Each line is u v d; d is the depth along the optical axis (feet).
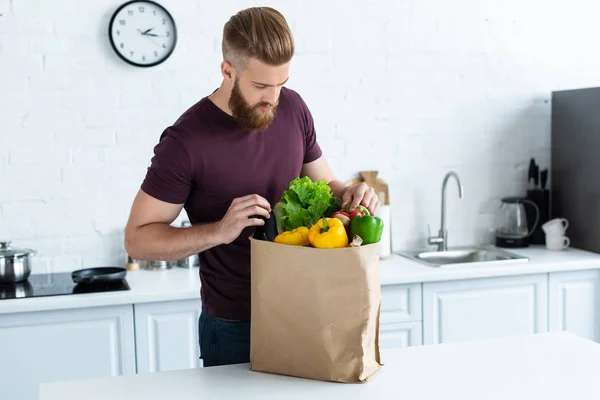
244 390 5.46
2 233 10.73
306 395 5.32
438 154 12.35
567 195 12.26
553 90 12.73
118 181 11.09
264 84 6.05
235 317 6.77
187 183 6.52
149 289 9.60
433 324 10.55
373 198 6.26
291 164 6.90
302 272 5.43
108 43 10.85
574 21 12.73
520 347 6.32
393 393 5.32
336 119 11.84
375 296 5.52
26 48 10.59
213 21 11.20
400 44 11.98
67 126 10.82
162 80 11.10
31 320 9.16
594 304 11.24
